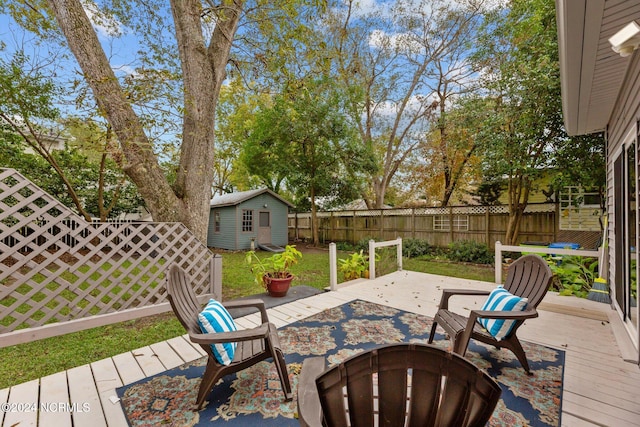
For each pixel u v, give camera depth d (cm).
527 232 754
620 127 318
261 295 445
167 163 540
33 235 291
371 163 1144
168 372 232
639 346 231
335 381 95
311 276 622
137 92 429
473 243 789
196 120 472
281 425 173
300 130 1039
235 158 1655
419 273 587
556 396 195
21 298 282
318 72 659
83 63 392
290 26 611
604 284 385
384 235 1047
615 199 351
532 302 231
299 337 289
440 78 1147
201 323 197
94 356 275
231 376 225
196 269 409
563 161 603
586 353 254
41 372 247
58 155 889
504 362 241
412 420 95
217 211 1267
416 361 97
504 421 172
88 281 324
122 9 574
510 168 654
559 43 219
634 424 168
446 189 1088
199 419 179
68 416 181
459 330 226
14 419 178
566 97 311
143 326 353
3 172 278
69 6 381
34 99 612
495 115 670
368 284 501
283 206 1309
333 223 1216
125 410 187
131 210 1165
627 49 160
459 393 93
